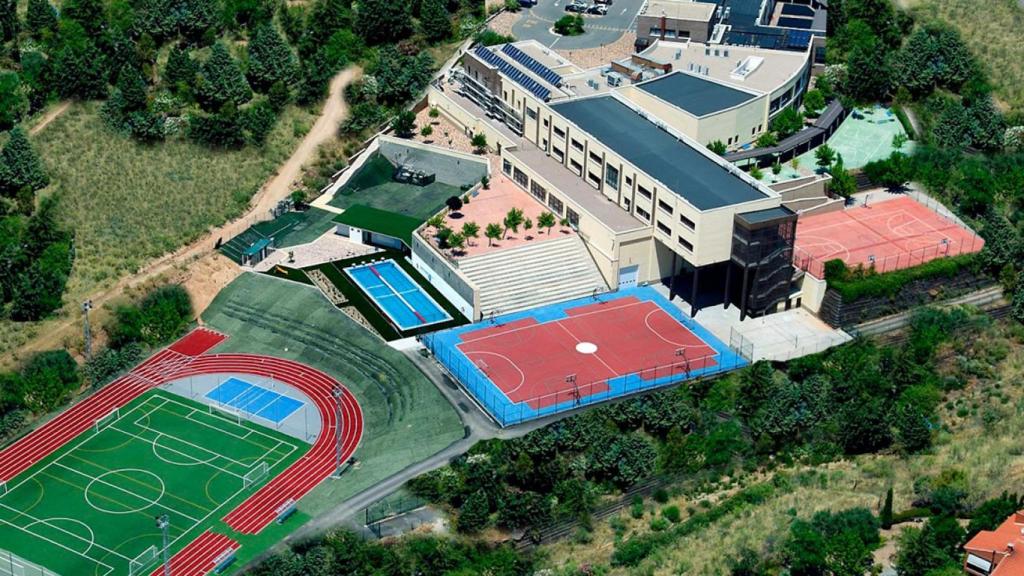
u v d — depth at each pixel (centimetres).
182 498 19188
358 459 19875
